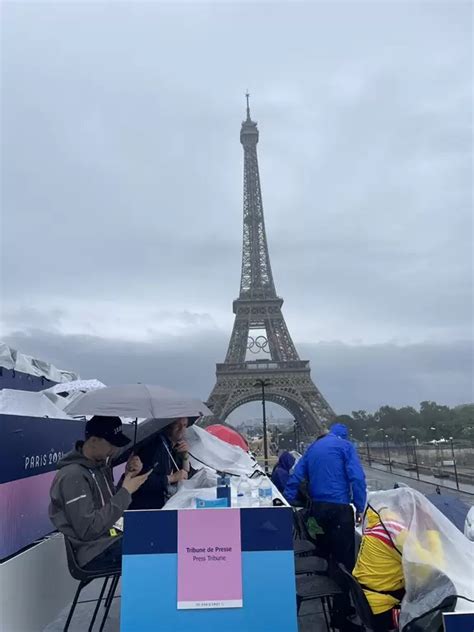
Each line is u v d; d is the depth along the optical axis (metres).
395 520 4.42
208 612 4.19
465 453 47.53
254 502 5.27
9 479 5.73
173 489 6.63
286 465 10.31
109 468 5.84
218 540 4.30
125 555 4.23
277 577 4.27
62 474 5.10
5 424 5.67
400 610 4.06
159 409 5.52
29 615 5.68
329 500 6.58
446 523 4.34
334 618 5.45
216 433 12.03
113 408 5.39
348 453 6.73
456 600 3.69
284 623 4.20
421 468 45.41
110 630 5.87
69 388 9.52
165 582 4.21
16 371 7.66
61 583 6.88
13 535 5.75
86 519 4.88
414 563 4.00
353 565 6.37
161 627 4.14
